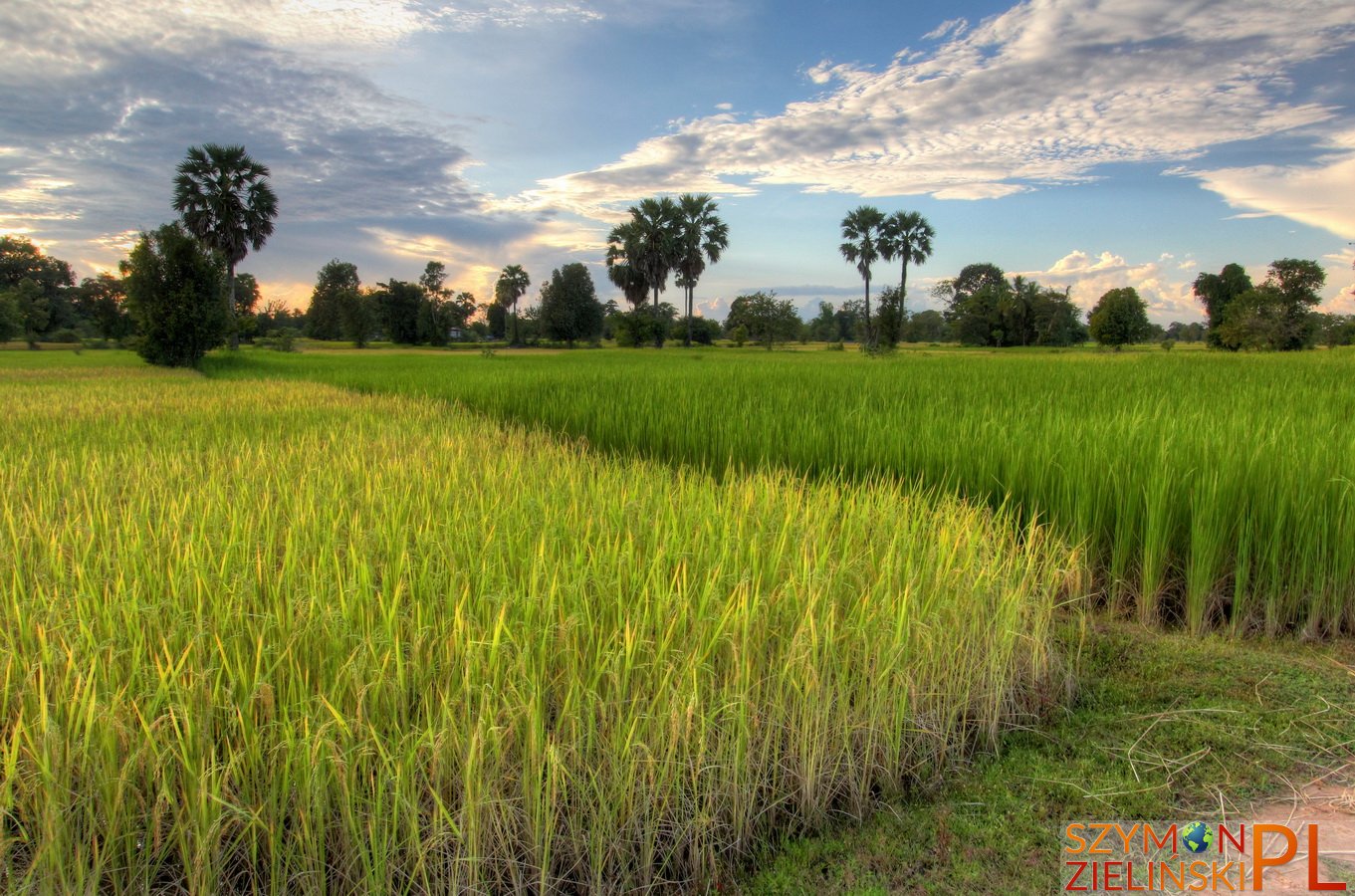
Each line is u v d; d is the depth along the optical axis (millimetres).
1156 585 4523
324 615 2645
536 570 3033
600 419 9680
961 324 80188
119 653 2465
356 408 11961
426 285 87188
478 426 10070
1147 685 3648
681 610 2844
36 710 2287
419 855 2127
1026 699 3443
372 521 4141
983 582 3430
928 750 2949
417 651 2525
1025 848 2488
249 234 41188
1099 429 6016
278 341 57156
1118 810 2662
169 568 3162
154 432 8773
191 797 2102
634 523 4000
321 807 2082
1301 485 4352
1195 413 7160
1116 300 63969
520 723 2350
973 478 5723
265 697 2262
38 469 5887
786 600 3014
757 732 2617
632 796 2330
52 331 78250
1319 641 4219
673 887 2393
